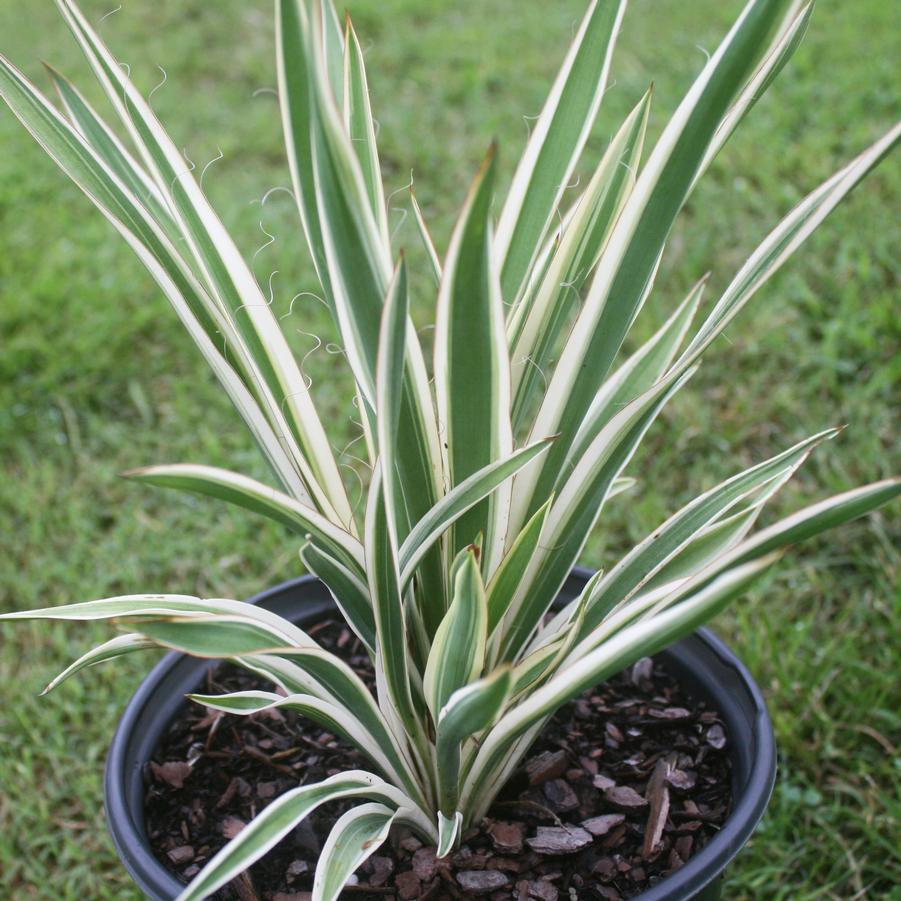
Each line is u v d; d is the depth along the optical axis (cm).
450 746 76
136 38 338
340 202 63
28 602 168
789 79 281
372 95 296
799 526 64
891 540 164
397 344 61
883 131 254
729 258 225
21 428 200
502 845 92
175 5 359
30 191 261
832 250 223
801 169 247
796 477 178
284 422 86
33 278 229
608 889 89
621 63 295
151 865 83
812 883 126
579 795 98
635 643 65
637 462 185
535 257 84
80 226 249
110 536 180
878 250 216
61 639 160
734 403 192
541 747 104
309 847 95
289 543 173
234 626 73
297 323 218
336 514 86
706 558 84
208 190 259
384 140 271
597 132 266
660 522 169
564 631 86
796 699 142
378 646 80
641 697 108
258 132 285
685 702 106
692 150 73
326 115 59
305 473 84
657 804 94
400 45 321
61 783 144
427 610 89
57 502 186
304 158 72
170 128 287
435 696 78
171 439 196
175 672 107
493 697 62
